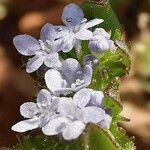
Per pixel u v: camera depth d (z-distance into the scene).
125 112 0.25
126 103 0.26
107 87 0.10
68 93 0.10
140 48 0.27
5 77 0.26
